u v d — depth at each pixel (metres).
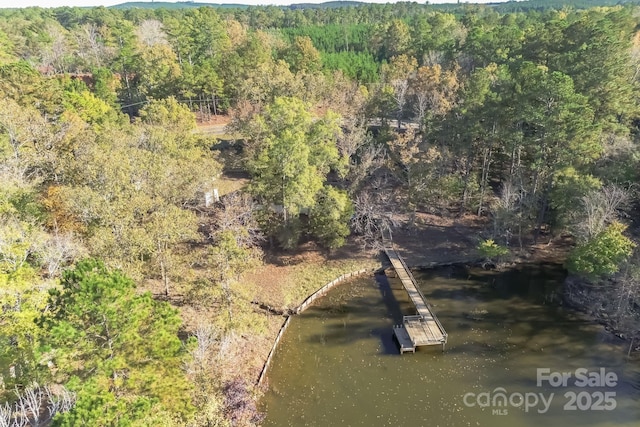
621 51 53.84
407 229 52.97
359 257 48.41
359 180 51.22
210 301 33.62
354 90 68.94
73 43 114.88
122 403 17.64
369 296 42.84
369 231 48.97
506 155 55.44
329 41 121.81
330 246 47.34
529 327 37.69
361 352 35.34
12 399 21.84
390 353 35.16
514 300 41.47
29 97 50.44
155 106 56.25
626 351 34.53
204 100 80.06
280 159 43.06
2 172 37.41
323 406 30.08
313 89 65.81
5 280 24.31
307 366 33.91
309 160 47.41
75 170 38.19
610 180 44.03
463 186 53.34
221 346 31.41
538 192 47.44
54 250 30.48
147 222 35.47
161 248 36.06
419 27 101.44
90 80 88.50
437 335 35.81
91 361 20.86
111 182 34.69
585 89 50.47
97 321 20.86
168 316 23.39
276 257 47.94
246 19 157.88
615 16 72.44
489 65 67.81
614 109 50.34
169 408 21.98
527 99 43.62
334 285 44.66
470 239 50.84
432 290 43.38
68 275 20.67
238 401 27.88
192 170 43.09
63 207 36.66
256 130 55.53
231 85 74.94
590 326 37.53
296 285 43.81
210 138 57.69
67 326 19.31
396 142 51.91
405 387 31.62
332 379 32.53
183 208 47.62
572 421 28.47
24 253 28.03
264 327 34.72
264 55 77.62
